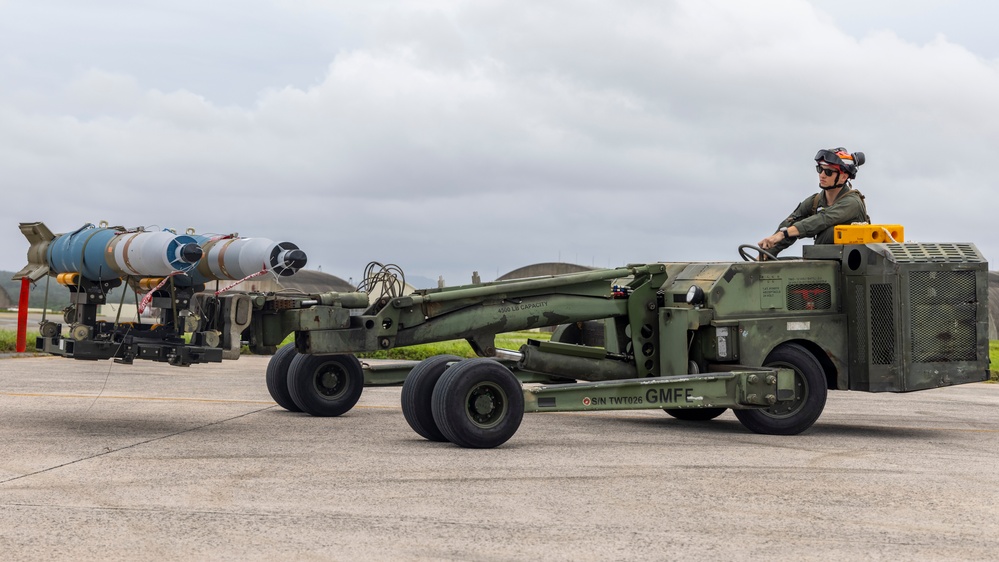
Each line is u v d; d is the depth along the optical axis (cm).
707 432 902
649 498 580
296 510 535
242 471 652
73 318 899
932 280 906
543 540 476
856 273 920
